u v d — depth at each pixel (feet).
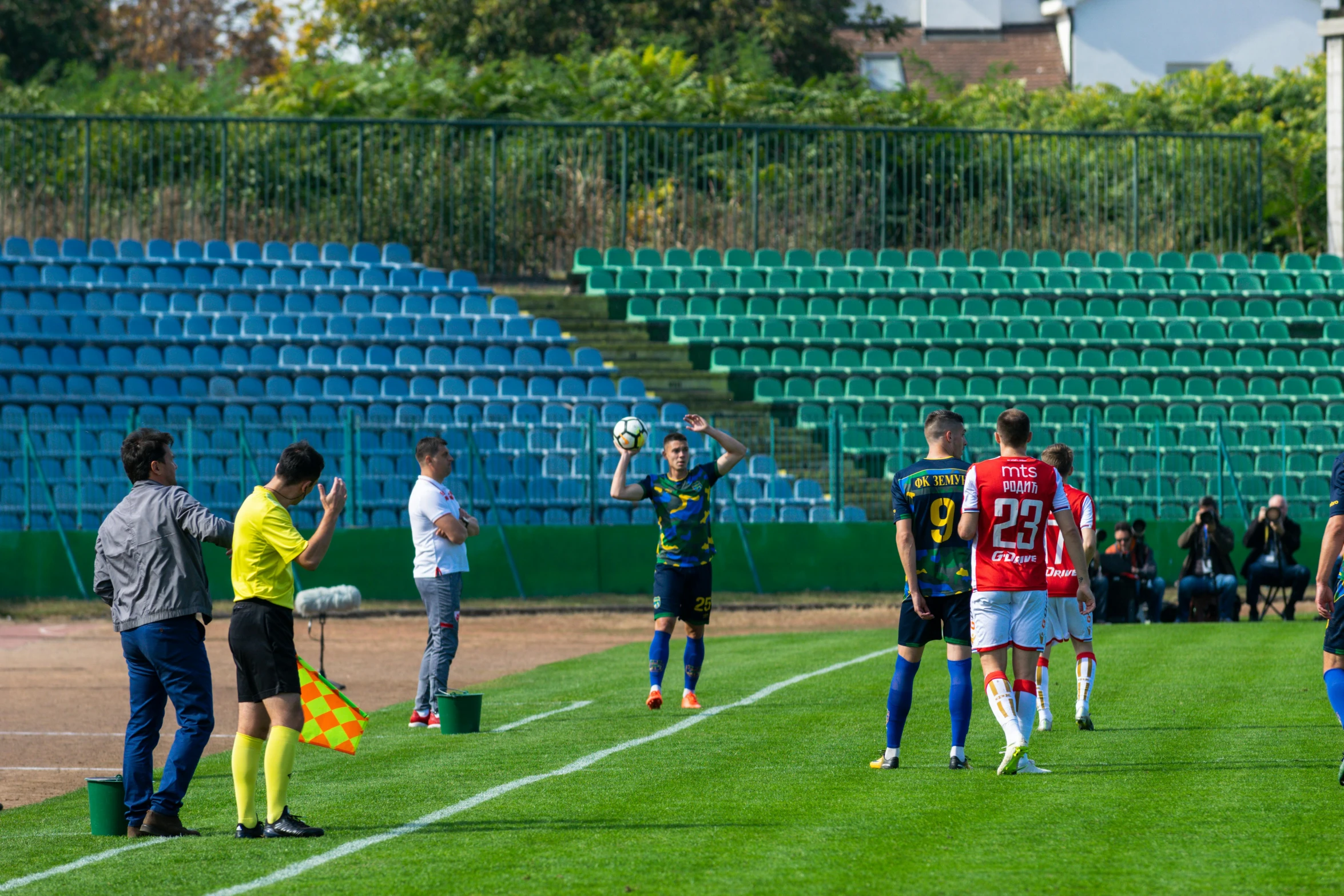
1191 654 130.82
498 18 453.17
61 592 198.80
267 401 228.02
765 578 215.92
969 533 76.18
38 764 93.15
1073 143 358.23
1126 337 284.00
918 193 343.46
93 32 493.77
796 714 101.14
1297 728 90.22
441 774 81.71
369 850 62.44
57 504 206.59
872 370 262.06
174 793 67.41
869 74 541.75
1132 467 238.68
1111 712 99.04
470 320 262.47
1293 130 402.11
